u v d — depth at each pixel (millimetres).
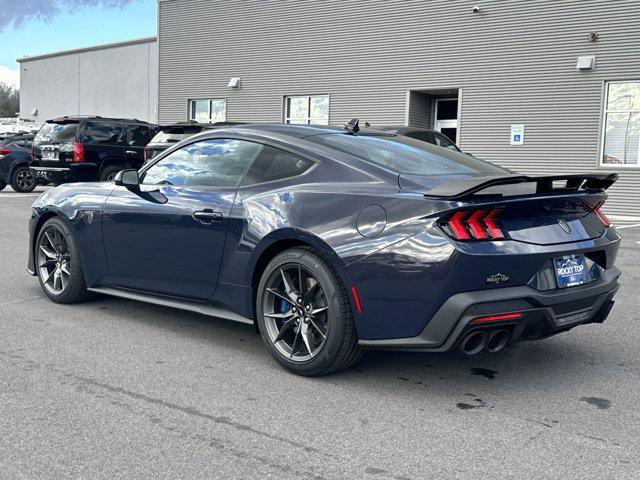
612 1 14984
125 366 3945
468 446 2928
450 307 3256
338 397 3514
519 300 3350
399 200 3457
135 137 15398
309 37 19703
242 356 4191
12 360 4016
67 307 5367
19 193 17891
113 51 30828
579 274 3654
